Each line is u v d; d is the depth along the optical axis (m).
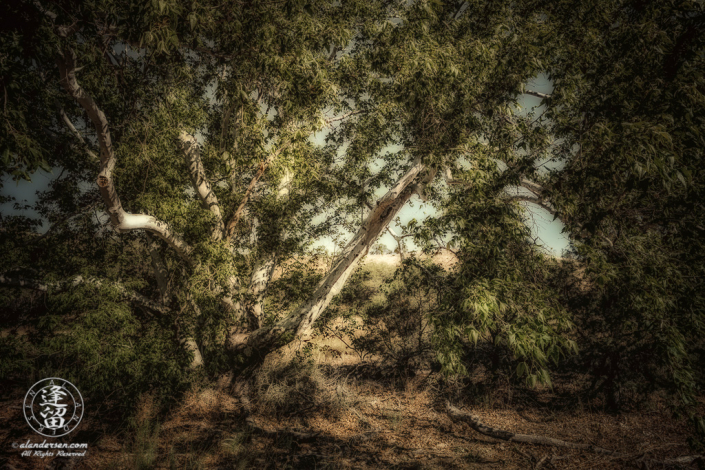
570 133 4.91
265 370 9.33
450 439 7.01
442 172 8.56
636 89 4.15
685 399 4.03
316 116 6.98
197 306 8.42
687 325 4.21
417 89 5.66
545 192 4.70
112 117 7.36
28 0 4.15
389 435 7.20
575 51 4.77
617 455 6.06
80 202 8.95
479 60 5.87
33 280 7.51
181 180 8.19
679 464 5.71
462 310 4.38
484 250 4.58
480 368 10.27
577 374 10.09
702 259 4.54
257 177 7.94
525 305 4.28
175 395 8.23
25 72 4.93
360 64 7.89
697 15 3.92
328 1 7.11
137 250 9.68
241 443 6.46
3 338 7.03
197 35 5.16
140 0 4.15
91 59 5.23
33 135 7.29
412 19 6.54
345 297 11.41
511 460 6.11
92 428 6.79
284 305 10.27
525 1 6.57
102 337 7.02
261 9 5.75
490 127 6.24
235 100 6.65
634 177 3.84
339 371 10.68
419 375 10.69
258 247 9.16
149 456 5.67
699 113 3.88
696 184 4.02
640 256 4.32
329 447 6.61
